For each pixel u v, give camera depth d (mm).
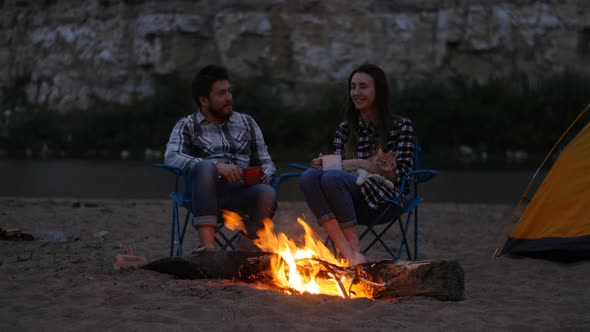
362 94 3926
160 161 21281
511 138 24750
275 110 25984
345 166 3814
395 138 3951
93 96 28656
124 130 26453
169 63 27203
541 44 26859
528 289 3719
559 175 4844
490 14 26906
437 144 24828
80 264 4090
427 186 13102
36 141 26812
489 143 24781
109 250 4883
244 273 3498
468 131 24812
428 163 20266
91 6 29578
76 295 3148
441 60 26750
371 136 3994
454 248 5504
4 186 12711
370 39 27047
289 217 7492
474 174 16047
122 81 28250
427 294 3271
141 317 2791
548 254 4703
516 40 26797
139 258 4016
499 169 17734
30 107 29297
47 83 29859
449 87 26484
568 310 3156
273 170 4125
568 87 25219
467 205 8992
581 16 27000
